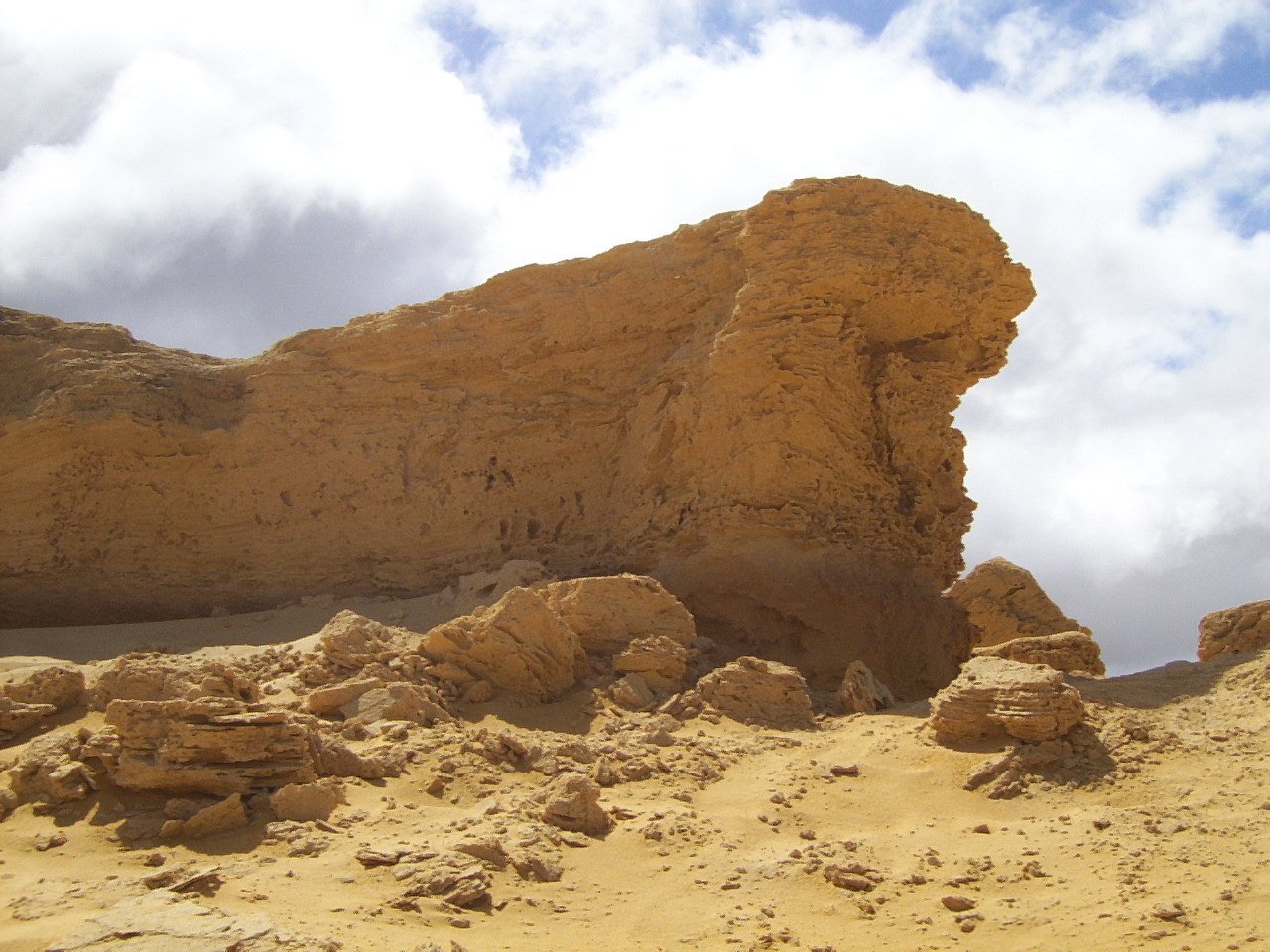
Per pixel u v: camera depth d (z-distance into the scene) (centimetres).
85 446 2519
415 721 1450
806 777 1320
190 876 979
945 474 2144
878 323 2120
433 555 2375
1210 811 1139
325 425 2533
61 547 2473
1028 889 1029
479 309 2489
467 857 1053
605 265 2402
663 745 1434
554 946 922
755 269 2084
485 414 2423
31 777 1240
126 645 2130
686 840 1155
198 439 2547
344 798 1209
